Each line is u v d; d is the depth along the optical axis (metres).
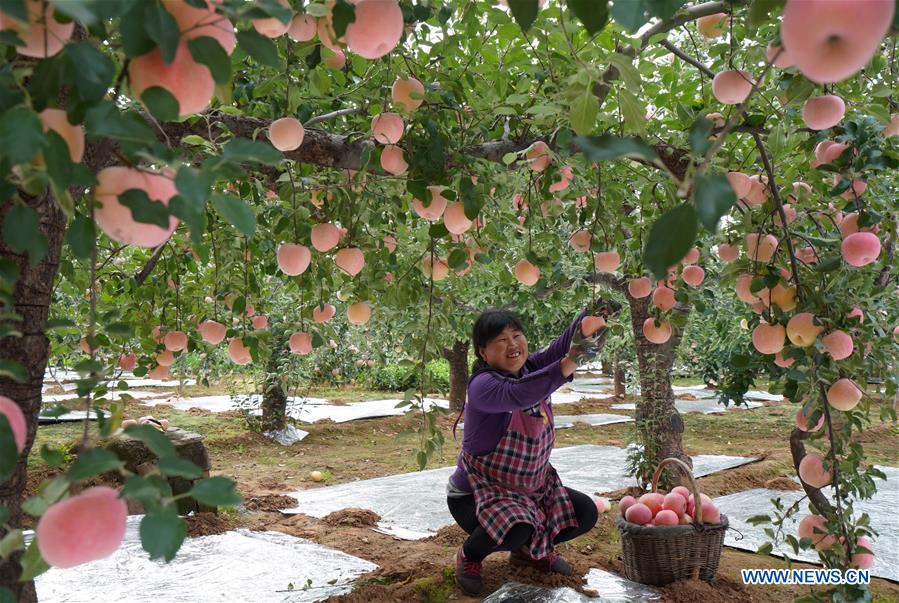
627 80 1.60
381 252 2.94
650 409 5.84
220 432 9.46
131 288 3.64
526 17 0.90
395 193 2.81
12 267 0.95
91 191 0.91
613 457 7.52
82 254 0.92
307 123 2.32
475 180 2.58
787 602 3.58
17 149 0.73
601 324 2.94
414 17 2.12
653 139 2.45
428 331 3.12
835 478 2.06
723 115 2.15
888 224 2.12
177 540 0.75
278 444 8.99
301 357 8.69
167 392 14.25
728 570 4.04
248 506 5.43
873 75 2.24
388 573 3.89
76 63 0.79
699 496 3.72
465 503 3.87
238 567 3.99
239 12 0.87
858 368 2.08
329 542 4.55
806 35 0.70
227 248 3.42
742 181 2.09
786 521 5.01
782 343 1.98
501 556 4.18
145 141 0.81
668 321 2.89
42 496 0.82
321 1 1.40
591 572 3.96
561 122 2.40
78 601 3.48
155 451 0.81
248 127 2.38
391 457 8.19
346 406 12.98
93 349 0.96
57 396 9.91
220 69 0.86
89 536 0.83
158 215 0.86
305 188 2.68
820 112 1.70
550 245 3.49
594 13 0.89
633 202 3.34
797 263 2.05
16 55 1.15
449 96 2.36
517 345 3.48
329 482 6.79
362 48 1.21
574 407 13.02
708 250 3.21
